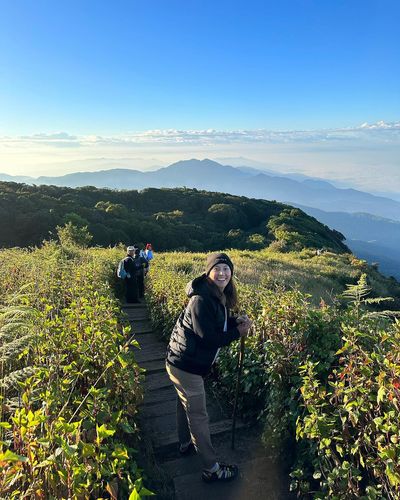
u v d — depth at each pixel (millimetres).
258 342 4473
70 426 2105
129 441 3508
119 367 3346
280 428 3607
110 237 58750
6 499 1807
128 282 11375
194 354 3354
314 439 3137
